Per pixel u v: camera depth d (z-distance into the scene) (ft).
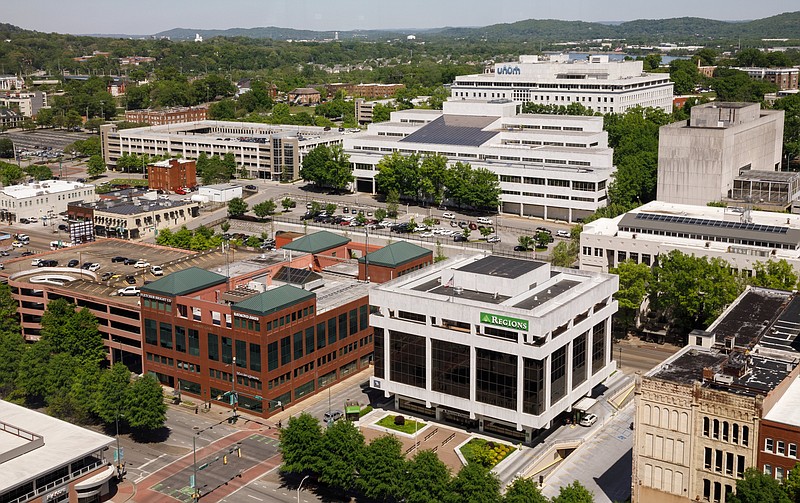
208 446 592.19
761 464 441.68
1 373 632.38
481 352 571.28
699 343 536.42
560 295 597.52
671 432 469.98
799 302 612.29
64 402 606.14
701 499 465.88
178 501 519.60
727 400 447.01
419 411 624.59
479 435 588.09
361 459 508.53
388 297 609.42
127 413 588.50
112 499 521.65
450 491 477.36
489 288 618.44
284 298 641.81
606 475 542.98
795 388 476.13
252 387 638.12
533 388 554.46
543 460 553.64
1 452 498.28
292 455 526.57
